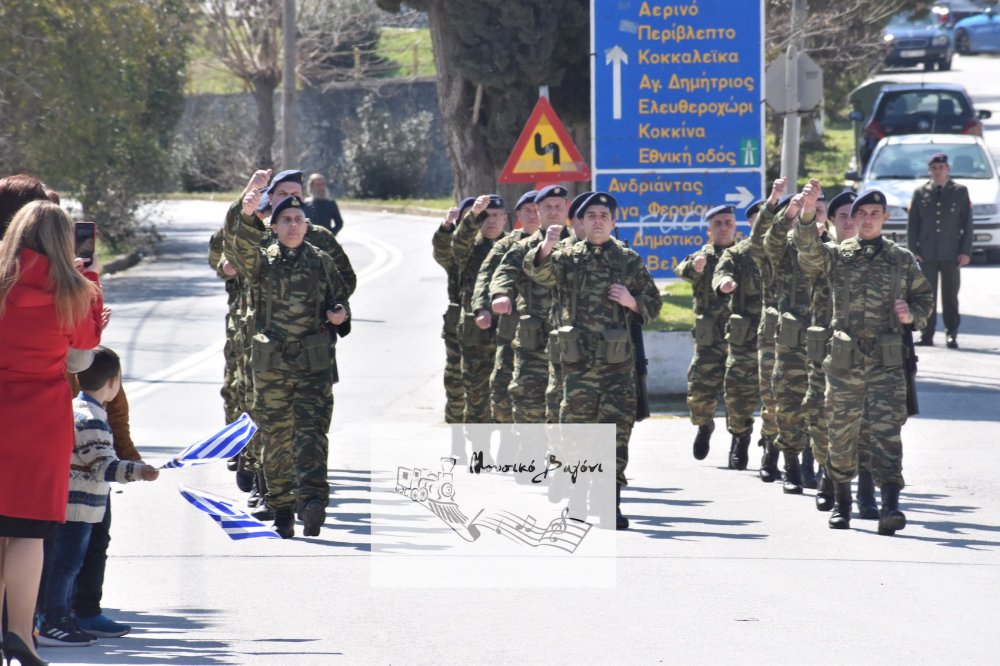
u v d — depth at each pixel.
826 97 96.50
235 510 19.02
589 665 17.88
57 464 17.08
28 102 76.25
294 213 24.94
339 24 148.38
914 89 86.44
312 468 24.83
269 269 24.89
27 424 16.86
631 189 42.41
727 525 26.28
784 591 21.45
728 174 42.31
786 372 29.03
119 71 80.56
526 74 51.31
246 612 20.47
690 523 26.41
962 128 84.31
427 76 145.25
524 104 52.16
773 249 28.14
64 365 17.31
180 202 141.25
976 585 21.80
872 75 103.69
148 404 41.44
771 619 19.92
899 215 66.00
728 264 31.02
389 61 162.50
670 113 42.22
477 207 30.88
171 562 23.48
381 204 132.62
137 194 93.31
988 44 170.38
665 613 20.30
